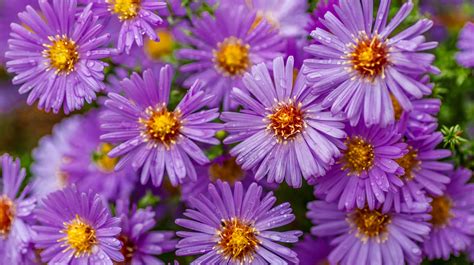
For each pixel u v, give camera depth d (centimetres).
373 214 34
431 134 33
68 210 34
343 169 33
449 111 39
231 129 33
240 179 36
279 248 33
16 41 35
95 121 41
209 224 33
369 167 33
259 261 33
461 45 37
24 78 35
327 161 32
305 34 36
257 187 33
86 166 41
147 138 34
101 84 33
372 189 33
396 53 32
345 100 32
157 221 37
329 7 33
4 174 37
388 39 32
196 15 37
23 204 36
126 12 34
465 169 35
